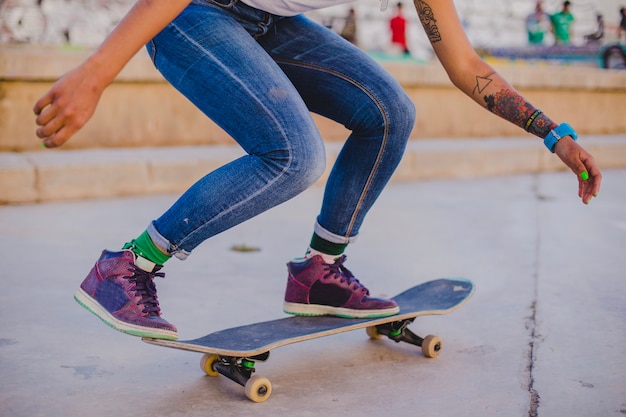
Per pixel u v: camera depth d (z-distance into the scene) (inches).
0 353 79.5
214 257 127.6
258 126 63.7
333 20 352.2
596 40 410.6
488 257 131.4
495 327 92.4
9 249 128.4
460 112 273.1
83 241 136.6
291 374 76.9
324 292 80.2
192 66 65.4
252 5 68.0
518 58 402.9
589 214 174.7
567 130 71.9
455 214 172.9
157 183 188.2
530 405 69.1
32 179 172.4
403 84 259.0
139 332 66.6
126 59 54.8
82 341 84.7
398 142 73.6
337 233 78.3
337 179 76.5
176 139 219.1
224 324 92.1
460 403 69.5
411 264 126.3
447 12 75.9
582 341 87.3
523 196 200.5
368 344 86.7
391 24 363.9
